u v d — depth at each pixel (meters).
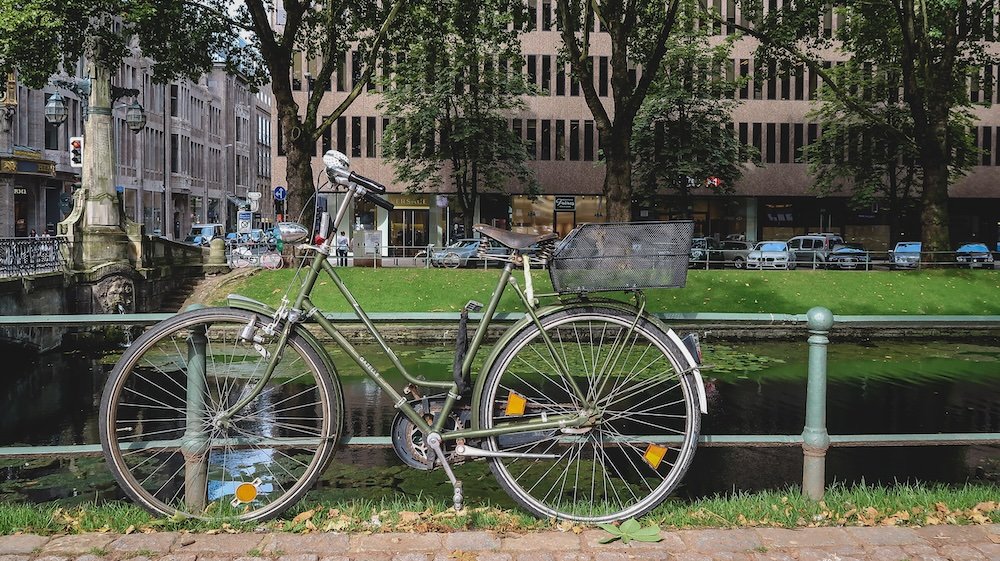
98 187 26.30
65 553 3.65
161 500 4.30
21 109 44.25
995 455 10.91
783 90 55.47
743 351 21.95
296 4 26.69
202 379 4.15
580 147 54.41
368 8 28.39
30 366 20.14
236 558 3.62
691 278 28.14
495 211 54.78
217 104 84.44
